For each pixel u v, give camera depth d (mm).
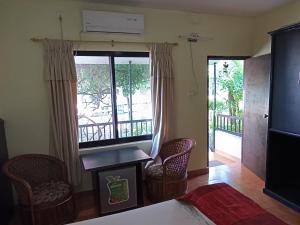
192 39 3480
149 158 2799
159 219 1742
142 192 2904
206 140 3777
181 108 3553
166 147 3266
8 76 2686
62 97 2783
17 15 2648
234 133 5234
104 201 2656
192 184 3418
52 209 2355
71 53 2807
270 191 2973
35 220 2293
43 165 2693
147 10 3195
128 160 2715
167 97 3314
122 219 1758
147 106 3451
